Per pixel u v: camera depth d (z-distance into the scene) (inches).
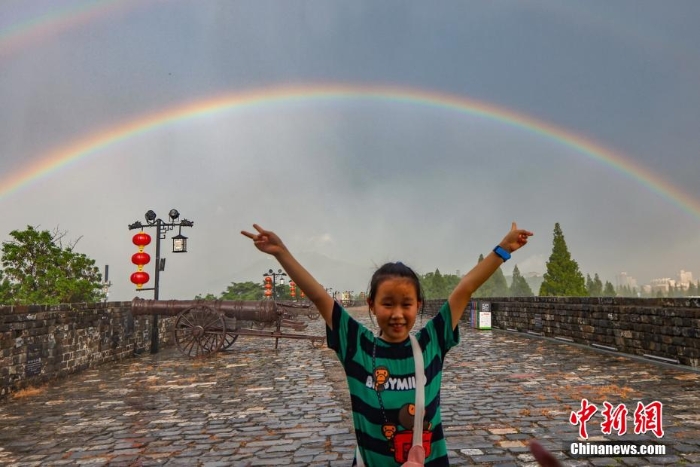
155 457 192.9
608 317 466.6
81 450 204.5
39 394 327.3
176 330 527.5
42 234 714.8
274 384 349.7
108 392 331.6
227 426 236.5
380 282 77.7
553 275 2022.6
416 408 71.9
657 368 360.8
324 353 540.1
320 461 182.1
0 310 311.9
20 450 206.4
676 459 172.1
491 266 81.9
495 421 228.4
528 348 521.7
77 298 718.5
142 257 561.9
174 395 317.1
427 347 79.2
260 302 560.4
